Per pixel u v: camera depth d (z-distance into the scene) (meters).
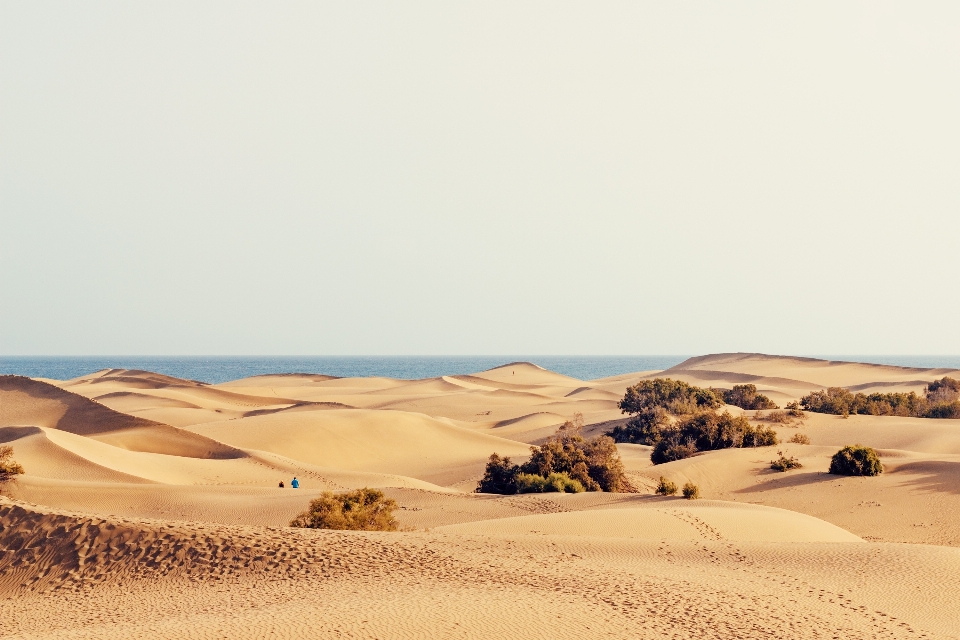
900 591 21.81
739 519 34.09
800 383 151.75
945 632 19.06
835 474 54.50
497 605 18.73
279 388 167.50
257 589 20.45
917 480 50.72
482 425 110.12
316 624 17.00
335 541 24.05
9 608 20.31
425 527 36.25
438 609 18.25
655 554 25.31
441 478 67.31
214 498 43.25
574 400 139.75
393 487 50.41
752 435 69.06
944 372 165.62
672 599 20.06
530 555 24.14
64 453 52.09
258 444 78.00
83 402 79.94
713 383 154.38
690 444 68.88
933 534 40.81
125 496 42.78
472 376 198.62
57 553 23.08
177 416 101.38
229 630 16.61
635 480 56.94
